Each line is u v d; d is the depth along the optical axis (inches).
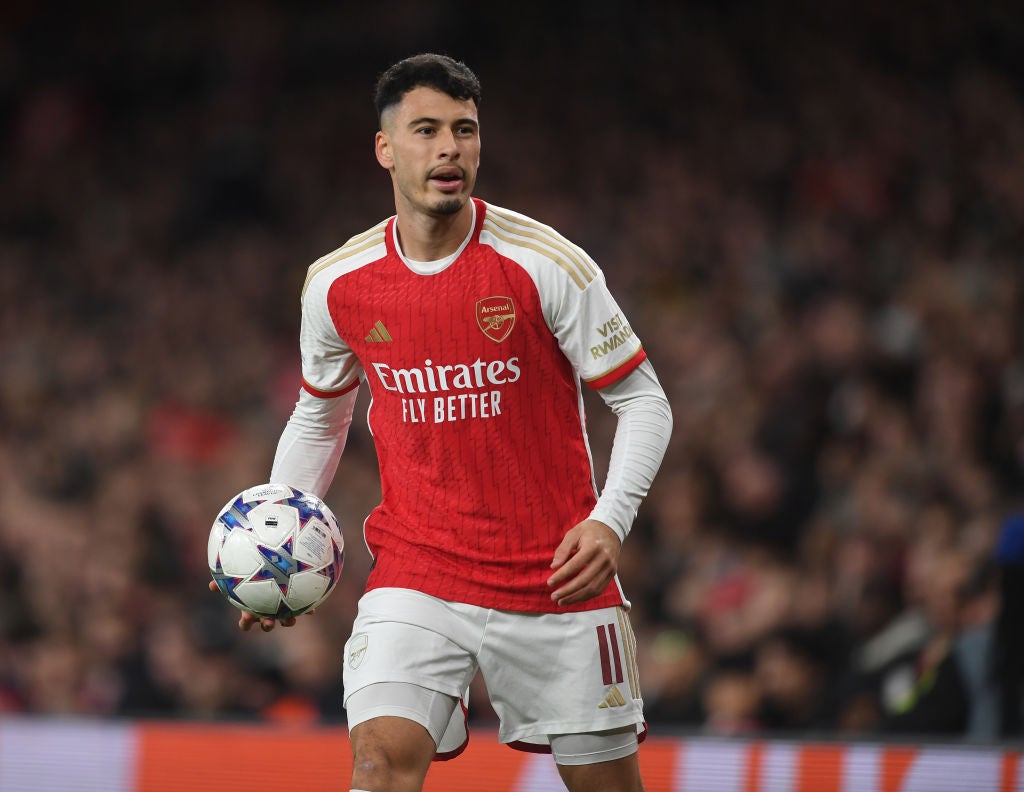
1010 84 1478.8
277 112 2011.6
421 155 385.4
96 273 1813.5
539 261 390.3
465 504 402.9
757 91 1651.1
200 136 2026.3
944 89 1505.9
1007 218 1253.1
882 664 682.8
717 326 1261.1
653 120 1697.8
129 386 1478.8
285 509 416.5
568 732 400.5
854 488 948.6
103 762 616.7
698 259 1412.4
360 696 393.4
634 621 922.7
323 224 1797.5
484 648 401.1
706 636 827.4
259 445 1306.6
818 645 786.2
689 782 549.3
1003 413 995.9
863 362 1103.6
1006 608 571.5
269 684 895.7
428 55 398.6
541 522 402.0
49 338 1660.9
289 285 1663.4
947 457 940.6
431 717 393.1
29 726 633.6
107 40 2203.5
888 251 1279.5
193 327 1616.6
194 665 922.7
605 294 394.9
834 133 1502.2
